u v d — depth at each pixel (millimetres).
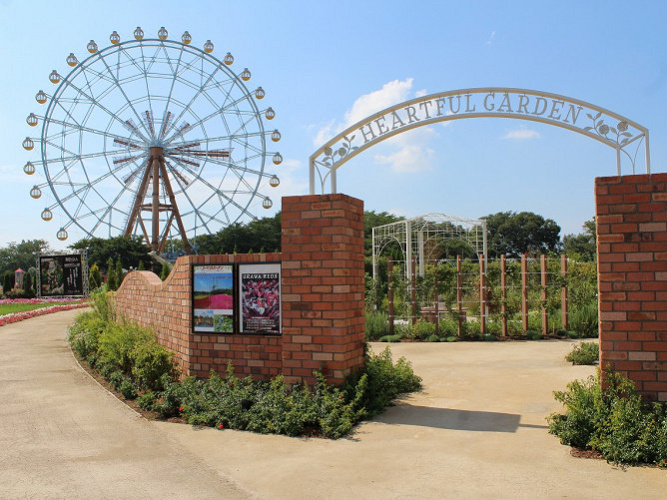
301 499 4062
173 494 4211
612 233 5383
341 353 6430
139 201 39750
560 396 5781
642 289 5281
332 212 6535
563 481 4309
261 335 7168
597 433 5082
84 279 33500
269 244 58062
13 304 31266
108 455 5199
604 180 5430
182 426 6234
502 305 14359
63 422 6465
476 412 6555
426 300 15414
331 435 5621
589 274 16062
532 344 13125
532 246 60531
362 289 7207
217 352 7461
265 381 7082
